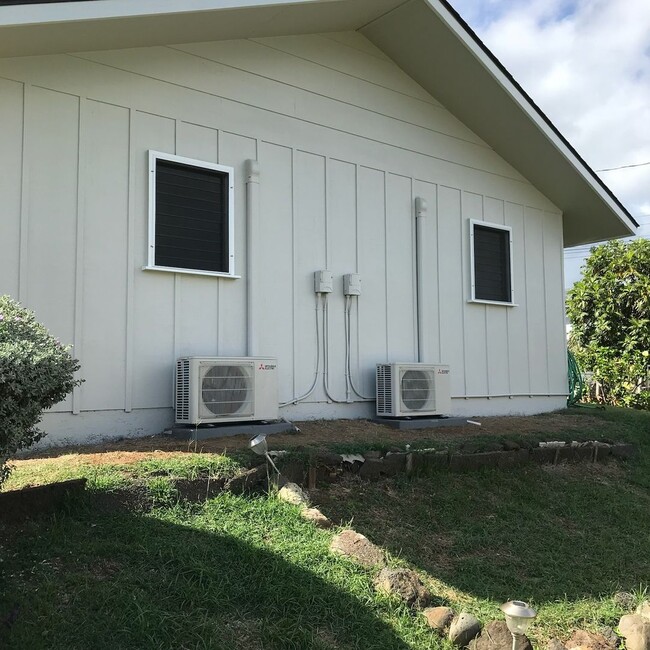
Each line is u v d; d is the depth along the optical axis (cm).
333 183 791
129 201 627
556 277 1055
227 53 709
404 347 843
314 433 654
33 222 569
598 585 443
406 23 771
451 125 926
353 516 490
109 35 580
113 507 413
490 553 478
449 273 903
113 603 311
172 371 643
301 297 751
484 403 931
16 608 297
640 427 924
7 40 526
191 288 665
